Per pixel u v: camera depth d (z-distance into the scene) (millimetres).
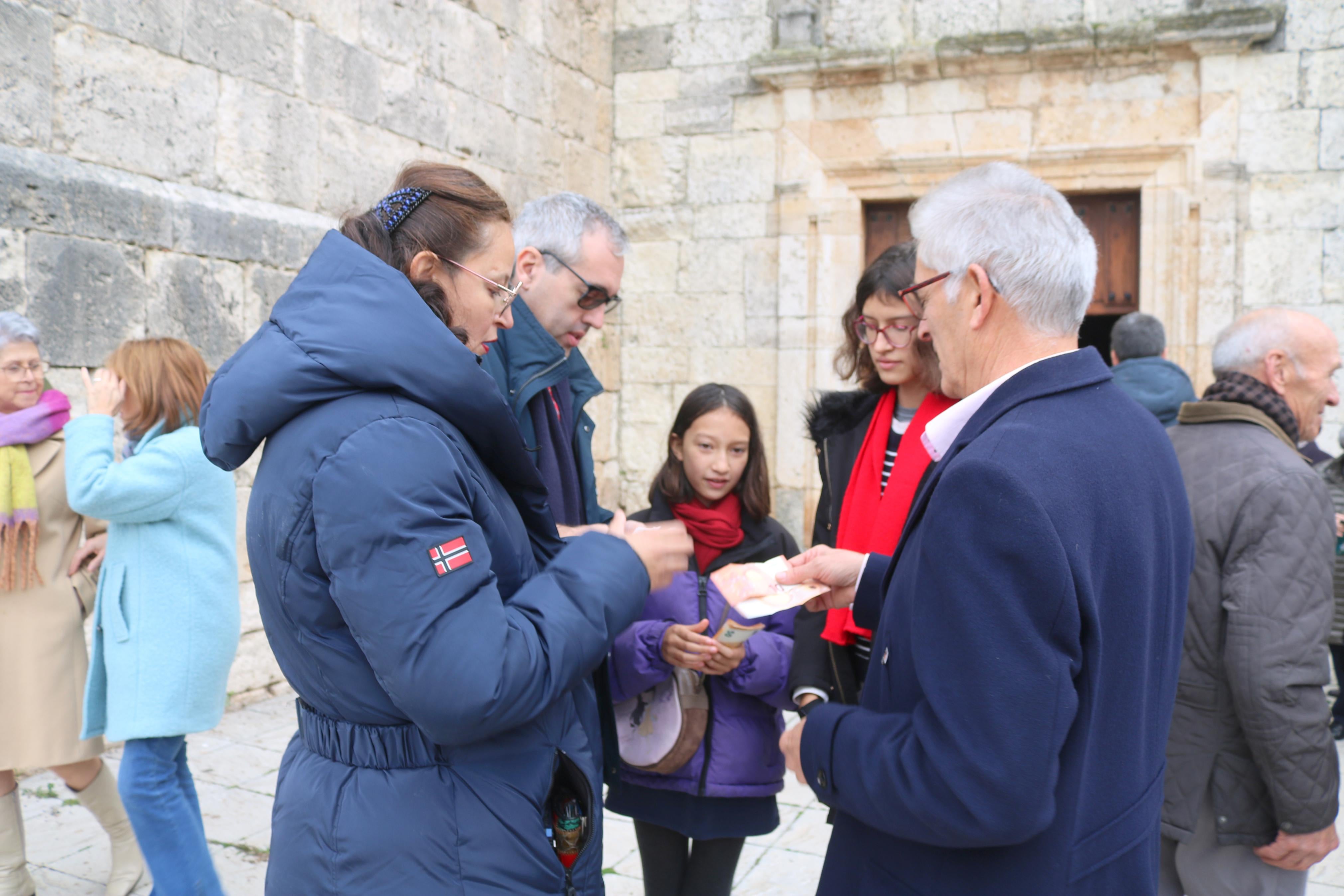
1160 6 6277
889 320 1980
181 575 2527
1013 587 1090
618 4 7617
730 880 2174
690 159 7449
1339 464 4371
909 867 1241
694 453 2209
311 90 5113
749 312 7340
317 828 1266
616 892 2990
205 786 3713
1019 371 1267
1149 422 1317
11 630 2701
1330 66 5980
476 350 1470
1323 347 1948
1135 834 1203
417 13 5809
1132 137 6410
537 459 1918
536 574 1424
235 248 4637
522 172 6727
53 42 3875
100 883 2941
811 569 1769
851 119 6992
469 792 1265
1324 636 1745
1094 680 1136
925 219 1377
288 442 1207
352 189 5398
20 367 2832
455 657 1132
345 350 1187
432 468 1183
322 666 1257
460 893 1238
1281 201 6129
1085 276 1288
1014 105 6633
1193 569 1888
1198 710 1885
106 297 4059
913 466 1909
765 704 2137
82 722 2781
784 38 7039
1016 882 1149
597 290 1934
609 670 1881
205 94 4535
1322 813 1737
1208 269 6266
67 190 3889
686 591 2137
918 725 1159
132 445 2645
